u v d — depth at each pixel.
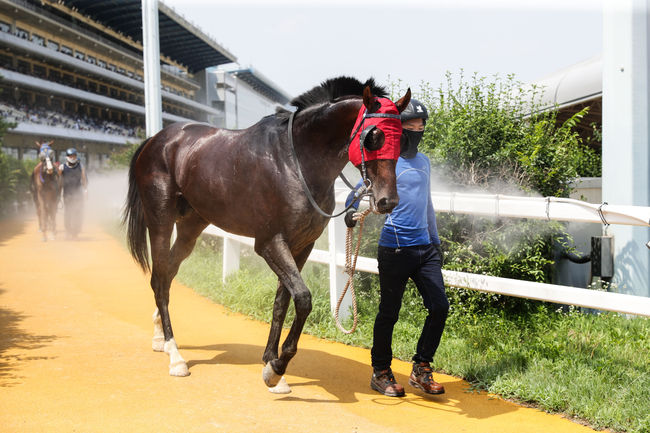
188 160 4.22
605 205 3.81
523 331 4.96
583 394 3.50
